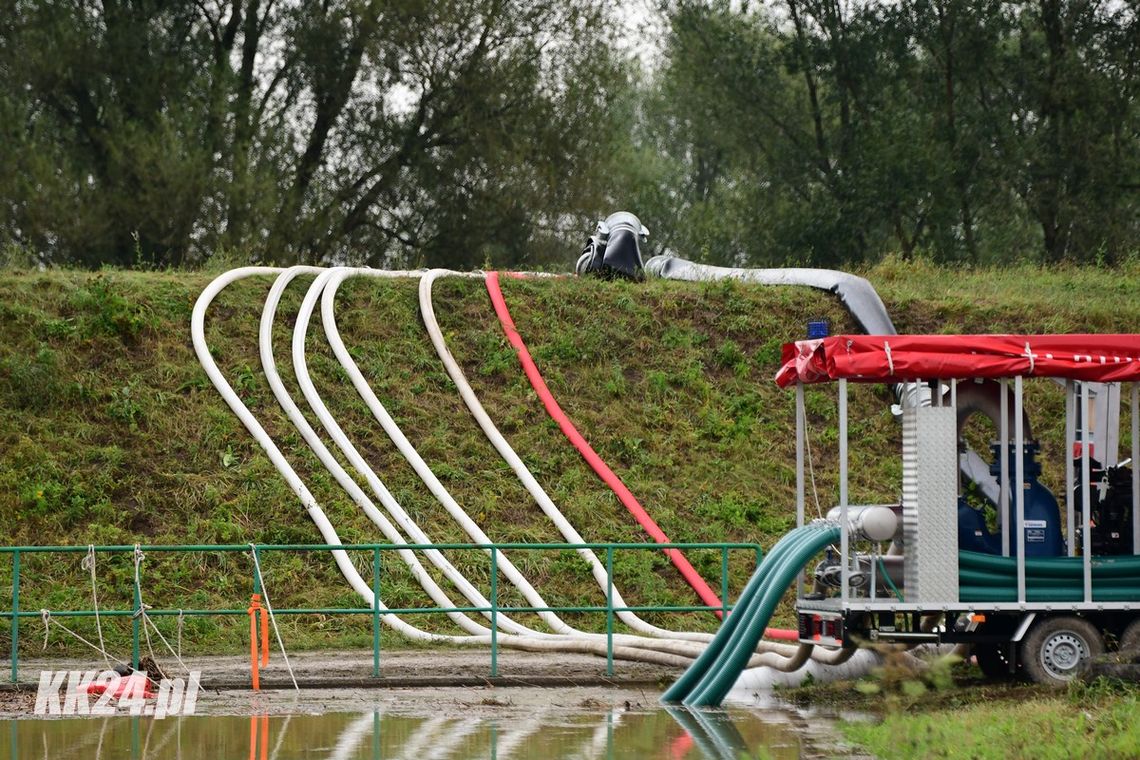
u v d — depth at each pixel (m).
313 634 43.59
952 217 103.31
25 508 47.06
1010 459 35.28
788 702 33.41
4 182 84.69
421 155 99.25
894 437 56.53
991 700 30.91
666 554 48.56
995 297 66.94
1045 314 64.44
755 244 108.50
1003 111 105.44
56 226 85.00
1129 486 35.28
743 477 53.19
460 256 99.88
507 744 27.05
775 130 112.31
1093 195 101.25
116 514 47.41
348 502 48.75
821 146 111.25
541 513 50.12
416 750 26.27
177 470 49.34
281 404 52.91
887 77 108.06
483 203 98.50
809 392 58.03
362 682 35.75
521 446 52.97
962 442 36.12
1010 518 34.59
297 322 56.97
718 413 56.28
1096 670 31.17
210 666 38.75
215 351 55.66
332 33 97.06
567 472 51.94
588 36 99.50
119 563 45.62
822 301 63.34
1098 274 76.50
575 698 34.12
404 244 101.25
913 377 33.00
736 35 111.06
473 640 42.31
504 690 35.44
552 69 99.88
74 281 58.66
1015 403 33.16
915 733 25.45
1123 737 23.52
